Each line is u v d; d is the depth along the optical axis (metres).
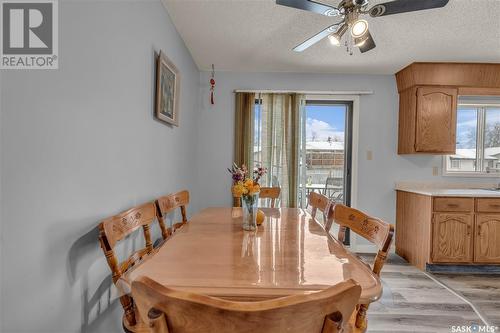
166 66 2.02
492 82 2.99
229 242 1.32
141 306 0.55
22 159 0.81
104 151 1.25
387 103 3.42
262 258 1.11
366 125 3.43
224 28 2.32
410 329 1.83
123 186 1.43
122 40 1.40
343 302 0.55
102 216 1.23
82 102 1.08
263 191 2.67
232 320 0.52
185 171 2.79
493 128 3.45
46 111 0.90
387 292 2.11
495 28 2.22
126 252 1.53
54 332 0.94
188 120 2.88
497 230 2.75
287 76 3.41
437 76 3.00
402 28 2.24
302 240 1.37
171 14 2.11
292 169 3.34
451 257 2.75
